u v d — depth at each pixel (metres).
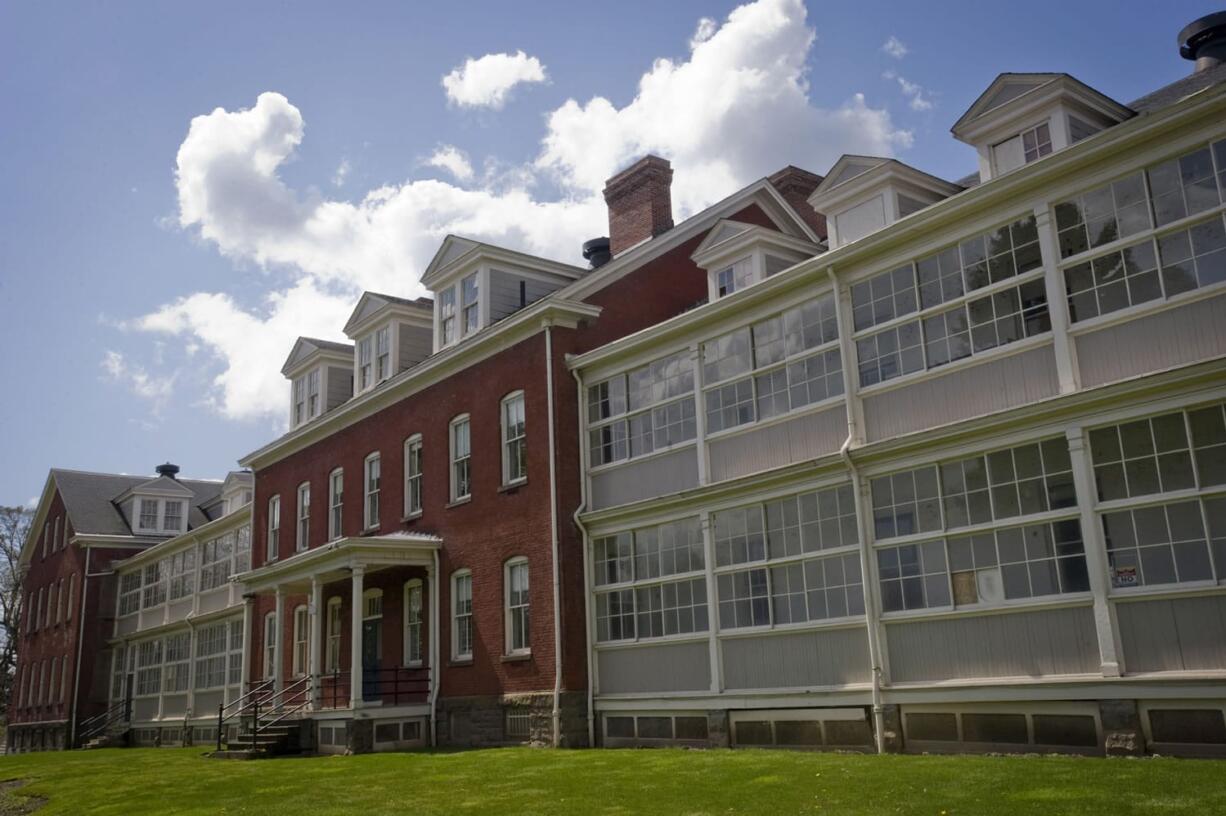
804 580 16.11
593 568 20.14
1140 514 12.19
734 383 17.81
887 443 14.77
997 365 13.94
